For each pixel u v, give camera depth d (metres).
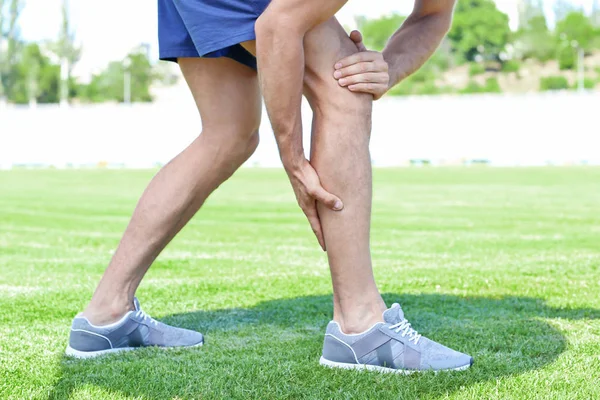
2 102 33.78
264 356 1.73
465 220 5.92
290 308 2.38
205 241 4.64
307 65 1.53
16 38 33.75
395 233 5.02
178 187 1.78
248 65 1.73
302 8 1.41
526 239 4.58
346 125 1.53
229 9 1.51
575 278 2.98
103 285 1.80
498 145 17.83
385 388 1.46
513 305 2.40
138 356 1.76
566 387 1.45
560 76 37.59
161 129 18.70
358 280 1.59
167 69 38.66
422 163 18.19
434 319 2.16
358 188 1.55
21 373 1.62
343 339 1.61
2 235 5.05
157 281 3.01
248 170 16.19
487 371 1.58
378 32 38.88
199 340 1.87
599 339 1.88
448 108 17.98
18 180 12.74
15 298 2.62
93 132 18.91
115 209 7.41
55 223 5.96
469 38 39.09
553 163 17.45
